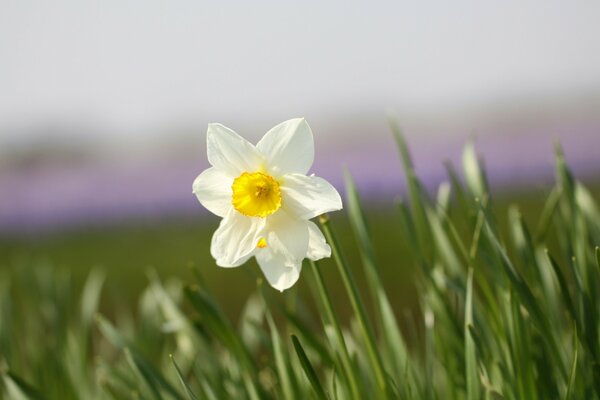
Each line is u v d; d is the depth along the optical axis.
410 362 0.67
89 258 2.92
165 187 4.54
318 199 0.55
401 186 3.70
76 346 0.85
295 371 0.68
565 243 0.68
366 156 5.02
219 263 0.56
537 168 3.96
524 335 0.60
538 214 2.54
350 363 0.58
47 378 0.82
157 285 0.76
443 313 0.67
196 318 0.70
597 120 5.30
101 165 5.61
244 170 0.57
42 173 5.41
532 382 0.61
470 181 0.67
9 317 0.84
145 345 0.87
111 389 0.71
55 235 3.66
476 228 0.65
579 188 0.69
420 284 0.74
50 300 0.87
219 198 0.57
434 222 0.70
